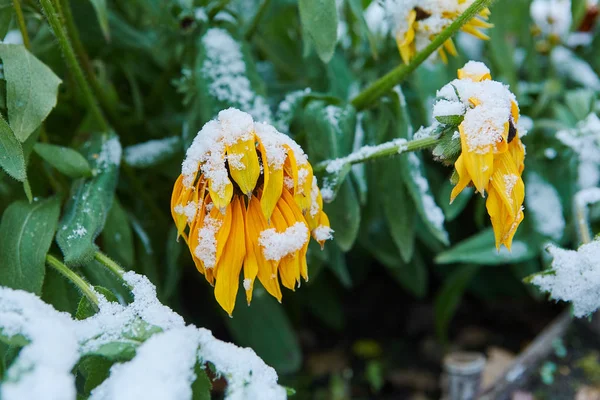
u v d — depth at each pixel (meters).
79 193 0.47
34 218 0.46
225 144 0.41
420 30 0.48
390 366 0.66
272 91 0.59
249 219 0.41
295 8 0.60
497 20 0.58
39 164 0.50
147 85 0.60
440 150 0.43
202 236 0.41
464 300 0.73
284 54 0.60
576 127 0.58
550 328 0.59
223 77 0.50
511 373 0.55
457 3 0.47
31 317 0.39
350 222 0.50
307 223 0.43
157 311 0.42
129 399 0.37
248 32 0.55
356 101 0.50
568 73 0.70
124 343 0.40
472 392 0.55
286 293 0.65
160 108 0.59
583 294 0.44
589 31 0.70
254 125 0.41
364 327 0.71
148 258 0.53
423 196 0.51
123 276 0.44
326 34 0.46
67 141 0.56
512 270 0.69
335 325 0.67
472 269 0.60
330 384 0.64
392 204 0.52
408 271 0.64
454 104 0.42
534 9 0.73
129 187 0.56
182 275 0.66
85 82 0.49
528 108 0.63
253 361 0.41
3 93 0.46
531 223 0.57
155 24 0.55
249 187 0.40
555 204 0.58
